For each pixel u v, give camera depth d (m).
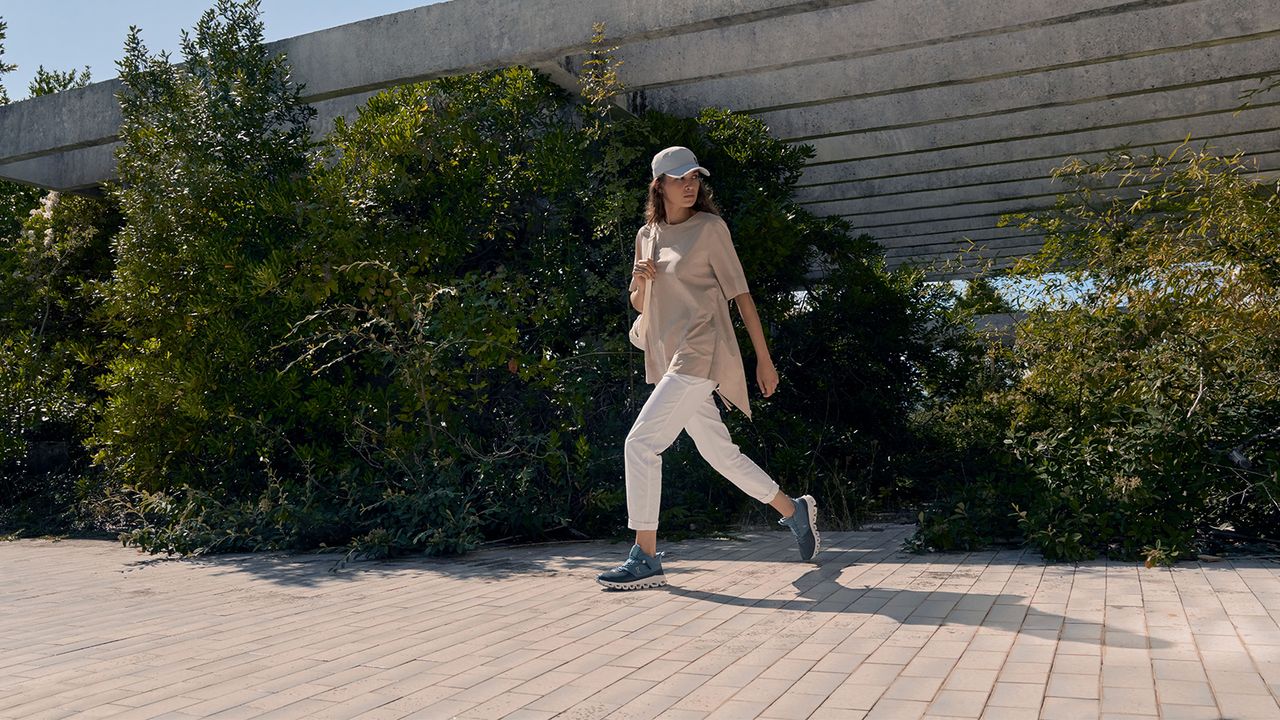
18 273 9.55
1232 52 7.95
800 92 8.59
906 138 10.18
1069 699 2.32
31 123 9.79
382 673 2.82
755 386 7.48
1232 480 4.64
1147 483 4.63
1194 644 2.79
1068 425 5.64
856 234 14.38
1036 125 9.65
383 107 7.43
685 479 6.63
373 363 6.63
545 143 7.12
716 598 3.88
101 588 4.66
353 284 6.81
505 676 2.75
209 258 6.85
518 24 7.47
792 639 3.10
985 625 3.17
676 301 4.36
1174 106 9.05
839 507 6.56
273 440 6.49
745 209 7.16
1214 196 5.24
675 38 8.00
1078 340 5.57
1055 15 6.64
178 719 2.39
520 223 7.42
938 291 8.77
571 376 6.68
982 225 13.88
